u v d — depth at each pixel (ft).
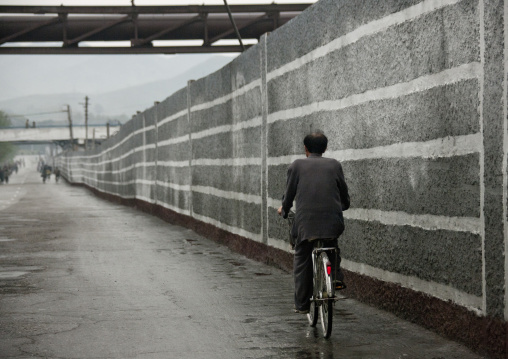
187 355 19.72
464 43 19.80
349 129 27.94
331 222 21.42
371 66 25.80
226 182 47.70
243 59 43.01
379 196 25.59
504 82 17.85
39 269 37.65
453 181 20.61
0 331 22.90
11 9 80.53
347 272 28.66
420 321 22.76
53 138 375.04
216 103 50.44
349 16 27.53
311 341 21.22
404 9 23.27
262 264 38.88
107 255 43.83
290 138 34.58
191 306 26.94
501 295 18.21
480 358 18.93
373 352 19.83
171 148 70.23
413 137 22.94
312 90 31.63
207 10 82.23
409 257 23.48
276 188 36.78
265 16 82.99
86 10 81.30
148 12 82.02
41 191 184.65
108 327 23.40
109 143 132.57
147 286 31.81
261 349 20.33
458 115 20.24
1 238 55.36
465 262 20.04
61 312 26.02
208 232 53.72
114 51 83.51
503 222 18.06
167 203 73.36
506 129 17.83
